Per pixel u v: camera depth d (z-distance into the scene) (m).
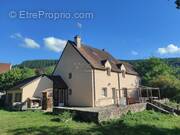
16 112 23.89
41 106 28.41
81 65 31.36
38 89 29.86
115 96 34.38
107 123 17.97
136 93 40.94
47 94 29.11
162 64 47.81
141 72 47.78
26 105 28.03
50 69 53.38
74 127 15.75
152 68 47.03
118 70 36.44
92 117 18.36
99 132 14.55
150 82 40.97
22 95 28.31
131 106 23.44
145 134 14.97
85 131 14.62
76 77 31.78
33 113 22.55
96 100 30.14
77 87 31.48
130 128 16.38
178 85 37.72
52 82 30.94
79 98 31.02
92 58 33.00
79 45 33.41
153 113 24.33
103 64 33.28
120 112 21.19
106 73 33.25
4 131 13.86
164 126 18.02
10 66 64.69
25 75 41.72
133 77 41.19
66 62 33.38
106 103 32.22
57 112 21.22
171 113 25.36
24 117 19.53
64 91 32.31
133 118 20.22
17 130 14.12
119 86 36.00
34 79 29.83
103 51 40.19
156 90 39.12
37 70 50.19
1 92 38.41
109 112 19.47
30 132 13.65
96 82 30.66
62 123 16.88
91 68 30.22
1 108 29.39
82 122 17.95
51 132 13.84
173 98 36.62
